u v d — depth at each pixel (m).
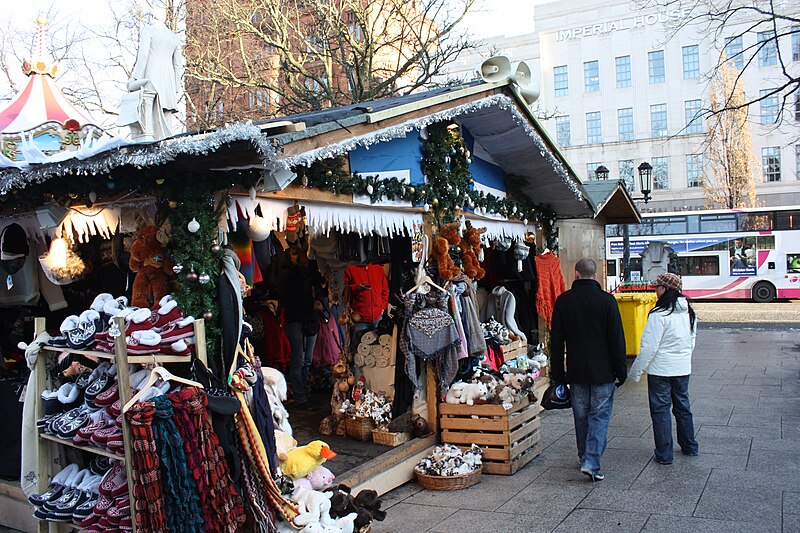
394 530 5.07
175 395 3.82
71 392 4.60
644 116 44.62
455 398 6.61
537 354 9.76
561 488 5.88
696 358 13.54
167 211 4.38
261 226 4.83
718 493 5.51
